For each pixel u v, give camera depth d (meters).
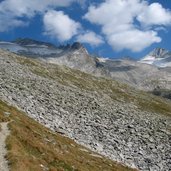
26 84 92.19
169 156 70.94
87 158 51.78
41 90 91.56
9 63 121.56
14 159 33.69
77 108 86.06
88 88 176.12
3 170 31.50
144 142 75.50
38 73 159.75
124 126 83.50
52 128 63.66
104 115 88.75
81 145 60.34
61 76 183.25
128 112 107.25
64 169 39.75
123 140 72.44
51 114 71.94
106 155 61.06
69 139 59.44
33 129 51.25
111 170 50.81
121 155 64.12
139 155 67.06
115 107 108.81
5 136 40.47
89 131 70.56
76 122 73.38
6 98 68.62
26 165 34.09
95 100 107.56
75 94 106.38
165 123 109.62
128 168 58.06
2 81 83.88
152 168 63.09
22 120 53.16
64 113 76.44
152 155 69.19
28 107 69.31
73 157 47.25
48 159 40.22
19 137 42.19
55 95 92.44
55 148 46.88
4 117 48.25
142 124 92.94
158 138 82.12
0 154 34.94
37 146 41.91
